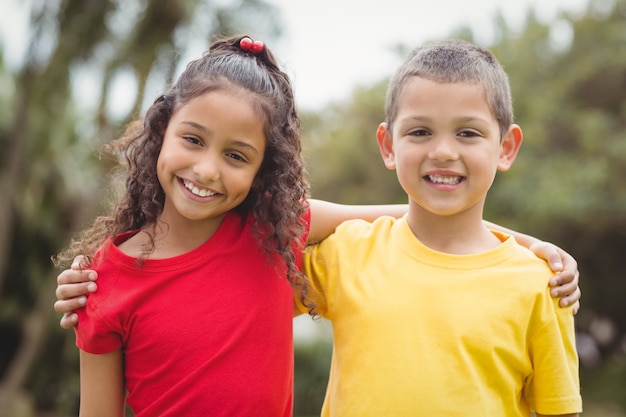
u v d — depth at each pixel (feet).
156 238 6.33
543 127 38.65
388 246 6.36
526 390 6.13
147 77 23.47
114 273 6.08
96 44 25.95
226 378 5.98
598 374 47.06
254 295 6.16
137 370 6.14
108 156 8.35
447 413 5.66
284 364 6.25
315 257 6.58
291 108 6.46
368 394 5.82
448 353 5.78
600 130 37.68
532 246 6.51
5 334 35.65
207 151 5.89
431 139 5.97
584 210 36.94
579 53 39.86
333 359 6.39
